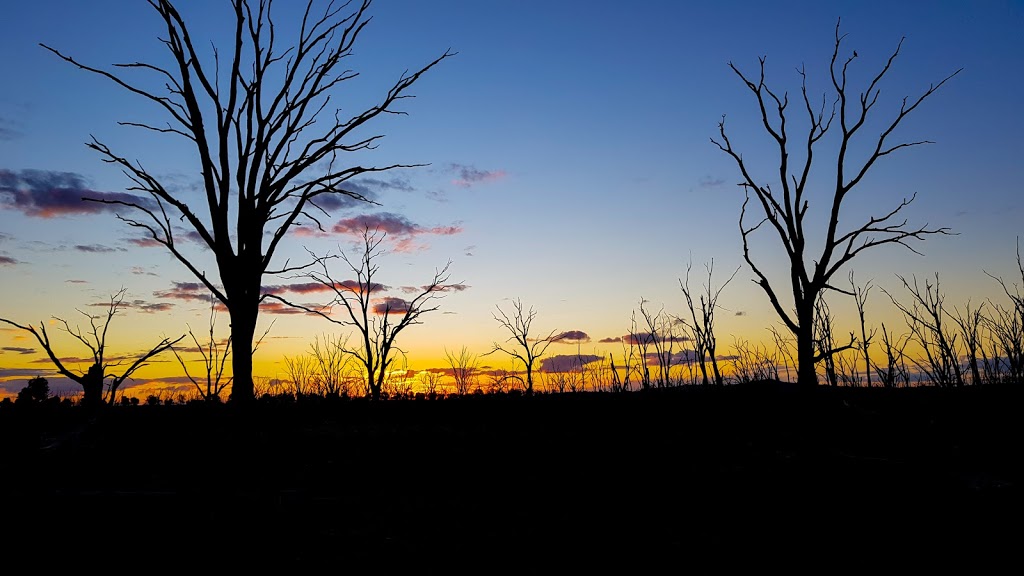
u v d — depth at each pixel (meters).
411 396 25.03
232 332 12.08
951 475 12.09
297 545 9.52
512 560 9.02
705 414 19.14
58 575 8.36
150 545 9.41
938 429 15.70
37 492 11.88
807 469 13.30
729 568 8.73
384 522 10.70
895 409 18.14
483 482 13.45
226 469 11.92
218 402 18.78
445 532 10.20
